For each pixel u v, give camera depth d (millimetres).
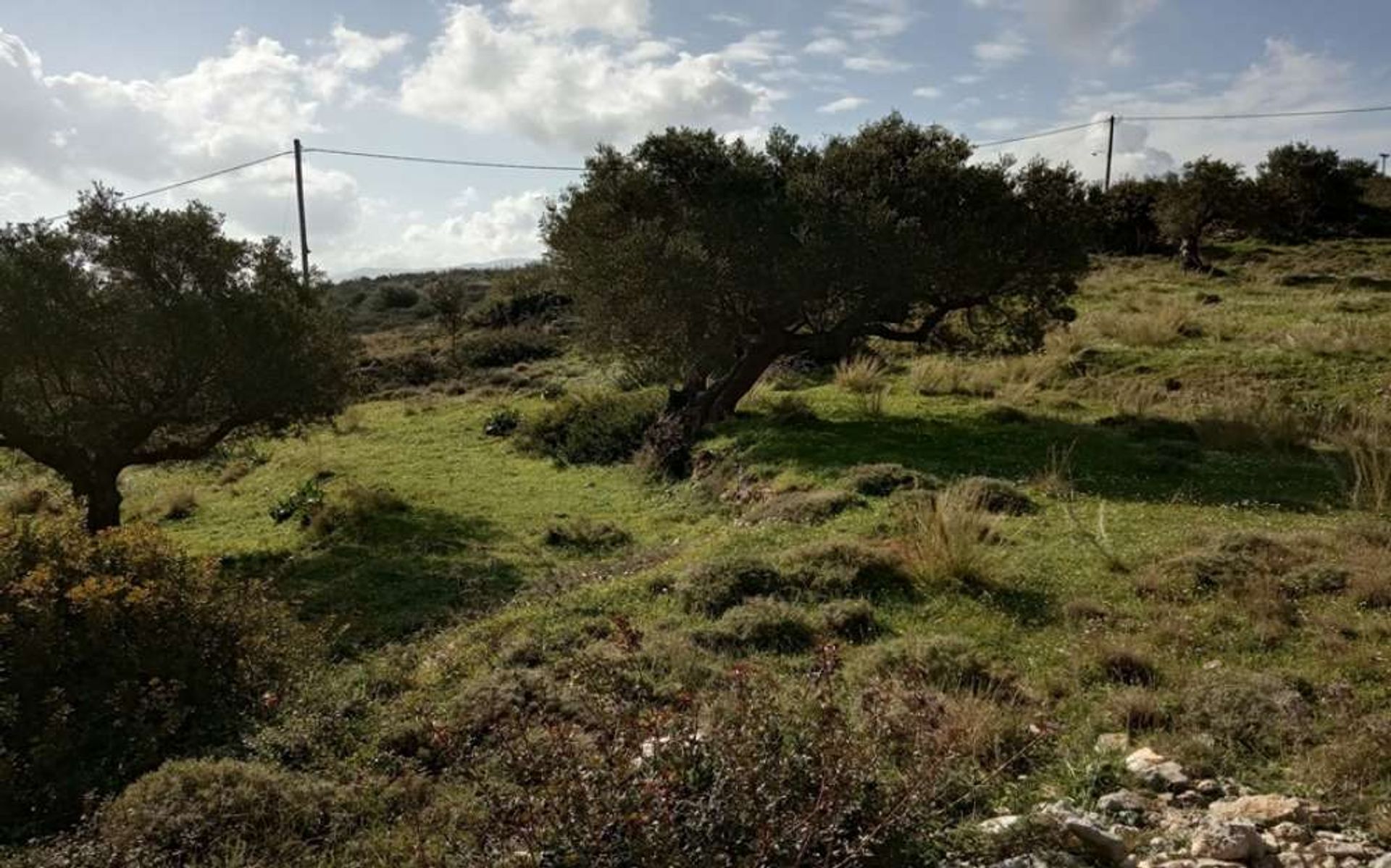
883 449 14219
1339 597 6945
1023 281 17078
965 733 4867
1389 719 4945
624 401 19719
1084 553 8664
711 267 15789
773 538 10258
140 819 4883
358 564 12547
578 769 3814
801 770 3953
